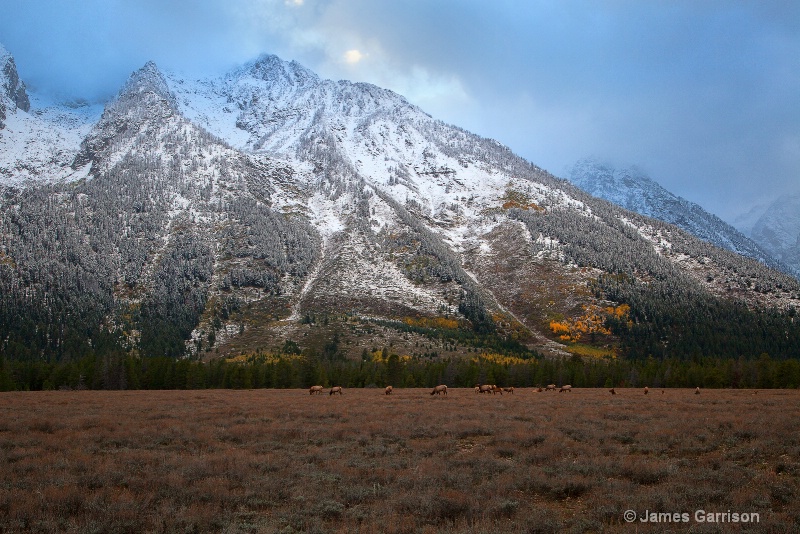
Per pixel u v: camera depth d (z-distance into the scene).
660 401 49.28
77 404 47.34
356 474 20.23
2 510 15.94
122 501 16.50
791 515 15.47
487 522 15.16
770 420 31.48
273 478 19.61
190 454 24.06
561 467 20.92
